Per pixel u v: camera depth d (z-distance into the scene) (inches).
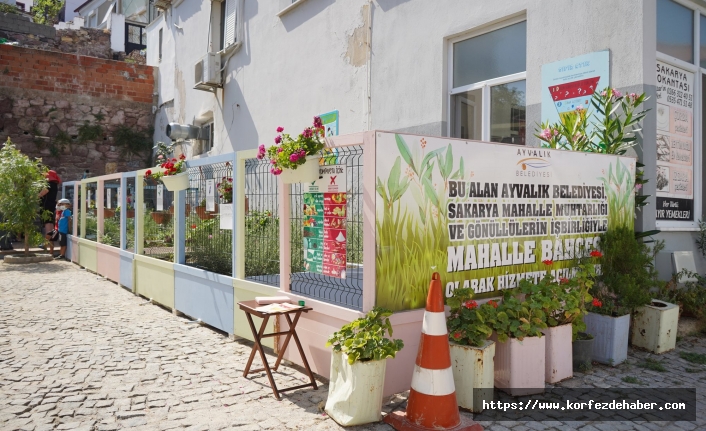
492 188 173.0
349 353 139.3
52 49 786.2
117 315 277.6
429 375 135.3
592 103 216.4
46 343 222.1
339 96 359.3
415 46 302.8
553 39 241.1
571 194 195.2
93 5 1204.5
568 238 194.9
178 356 204.2
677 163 251.6
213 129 557.0
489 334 150.6
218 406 155.0
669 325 204.1
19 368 189.5
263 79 448.1
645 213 223.8
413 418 135.8
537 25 247.1
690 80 259.1
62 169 656.4
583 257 199.0
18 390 167.8
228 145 504.4
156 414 149.3
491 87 275.3
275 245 232.8
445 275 163.3
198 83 508.4
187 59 589.9
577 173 197.0
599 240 205.8
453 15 282.5
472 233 168.9
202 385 172.4
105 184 419.2
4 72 622.2
